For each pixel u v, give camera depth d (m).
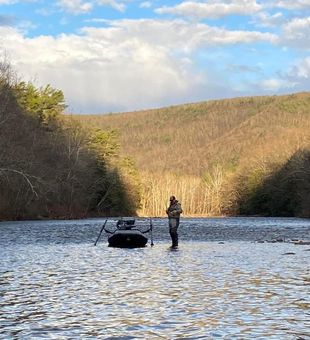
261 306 12.83
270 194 95.62
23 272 18.48
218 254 25.11
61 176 76.12
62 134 81.88
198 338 10.08
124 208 100.38
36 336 10.20
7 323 11.18
